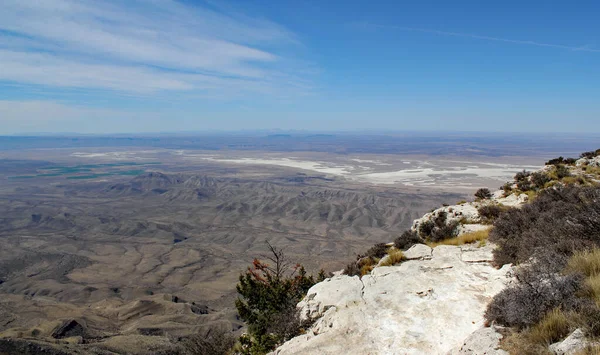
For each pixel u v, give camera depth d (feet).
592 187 41.52
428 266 35.22
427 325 23.53
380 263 42.78
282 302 42.01
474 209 56.59
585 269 20.27
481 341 18.07
